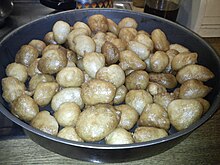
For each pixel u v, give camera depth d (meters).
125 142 0.22
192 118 0.24
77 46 0.28
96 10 0.34
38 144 0.24
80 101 0.25
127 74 0.28
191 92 0.26
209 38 0.39
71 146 0.20
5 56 0.29
